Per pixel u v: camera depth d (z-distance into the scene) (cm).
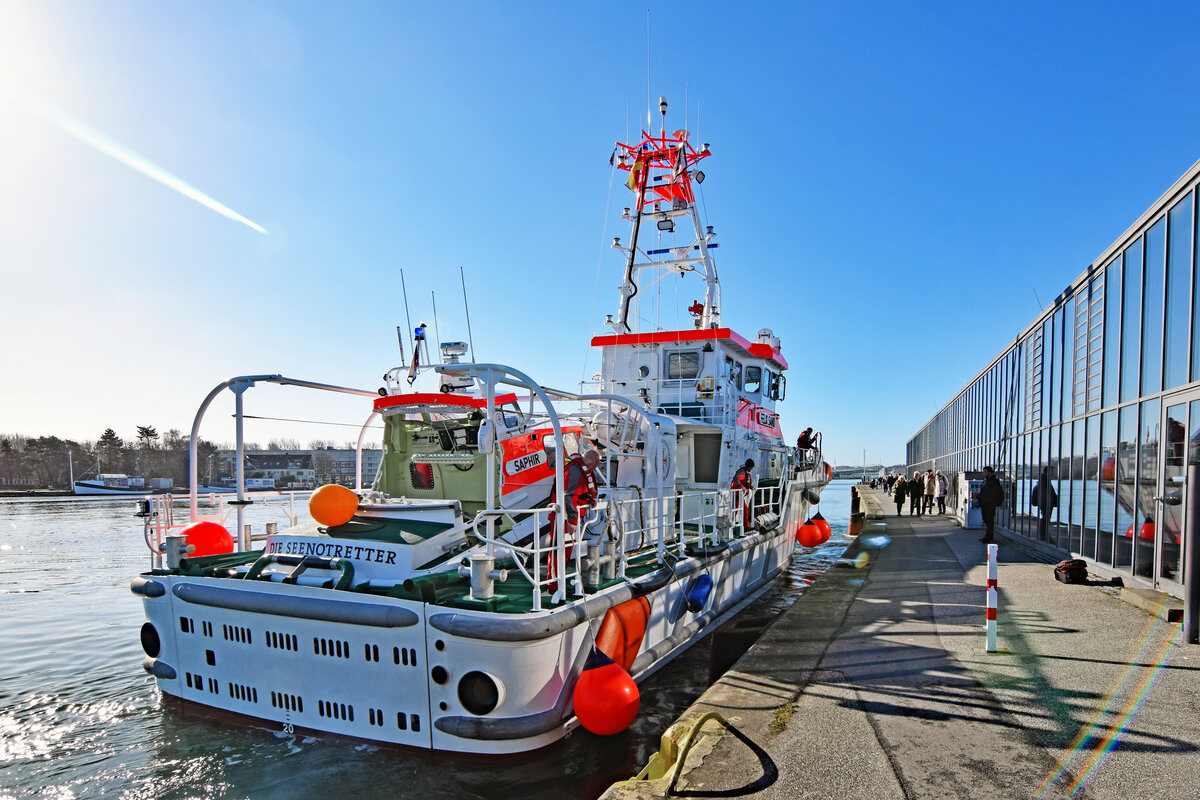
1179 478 687
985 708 446
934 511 2722
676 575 698
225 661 546
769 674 540
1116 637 595
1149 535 761
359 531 568
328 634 502
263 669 528
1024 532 1384
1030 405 1330
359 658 491
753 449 1196
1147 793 328
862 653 592
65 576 1647
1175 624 632
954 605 774
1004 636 618
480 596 484
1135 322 794
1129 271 814
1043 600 764
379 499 681
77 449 9038
